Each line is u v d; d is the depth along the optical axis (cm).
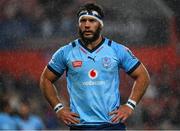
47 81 1603
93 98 1547
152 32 2698
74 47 1575
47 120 2662
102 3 2706
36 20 2738
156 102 2678
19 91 2670
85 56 1559
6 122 2466
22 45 2712
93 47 1567
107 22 2683
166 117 2670
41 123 2638
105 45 1572
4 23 2741
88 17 1556
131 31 2681
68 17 2733
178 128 2675
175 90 2675
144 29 2681
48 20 2730
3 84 2670
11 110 2491
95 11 1561
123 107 1562
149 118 2673
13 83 2675
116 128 1555
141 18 2683
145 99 2675
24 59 2698
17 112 2508
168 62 2683
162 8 2698
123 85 2616
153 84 2683
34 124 2598
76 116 1552
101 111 1547
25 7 2778
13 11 2758
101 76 1550
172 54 2686
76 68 1556
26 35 2723
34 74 2694
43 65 2698
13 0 2912
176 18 2695
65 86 2616
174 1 2706
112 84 1557
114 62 1561
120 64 1588
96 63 1553
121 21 2694
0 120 2459
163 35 2686
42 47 2706
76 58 1562
